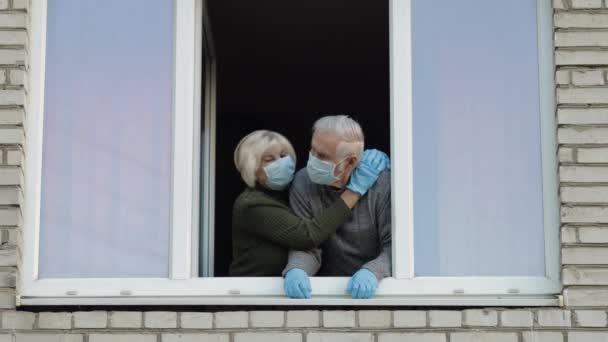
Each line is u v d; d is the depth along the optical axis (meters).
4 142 8.78
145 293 8.62
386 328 8.42
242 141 9.13
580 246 8.58
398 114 8.96
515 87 9.01
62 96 9.03
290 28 12.49
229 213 10.82
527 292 8.58
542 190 8.80
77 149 8.94
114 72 9.09
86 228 8.78
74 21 9.16
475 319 8.45
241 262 9.05
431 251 8.72
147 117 8.99
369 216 8.95
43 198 8.84
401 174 8.84
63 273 8.69
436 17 9.12
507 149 8.89
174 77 9.05
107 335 8.45
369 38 12.76
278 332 8.41
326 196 9.05
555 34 8.98
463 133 8.93
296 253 8.88
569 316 8.45
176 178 8.84
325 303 8.48
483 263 8.69
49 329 8.46
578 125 8.80
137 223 8.80
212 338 8.42
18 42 8.97
